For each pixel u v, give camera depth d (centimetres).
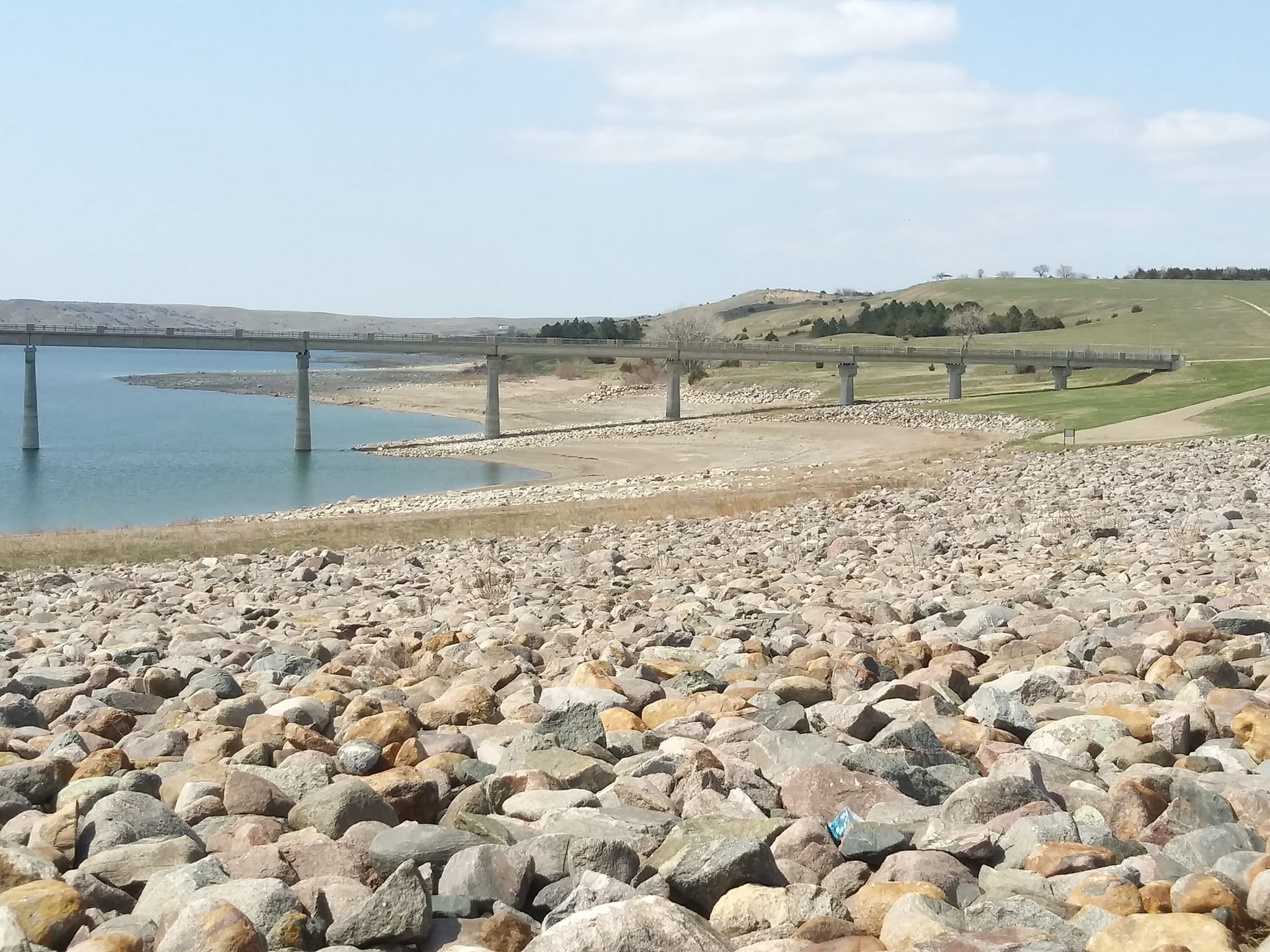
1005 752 802
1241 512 2905
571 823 712
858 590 2031
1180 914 521
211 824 730
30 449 10938
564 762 822
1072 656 1211
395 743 945
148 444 11538
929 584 2028
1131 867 596
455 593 2394
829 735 912
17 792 803
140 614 2209
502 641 1523
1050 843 625
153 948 548
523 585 2436
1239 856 596
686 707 1026
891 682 1016
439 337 12306
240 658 1533
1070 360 13425
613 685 1100
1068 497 4078
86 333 11638
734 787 761
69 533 4678
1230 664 1051
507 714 1074
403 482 8856
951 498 4562
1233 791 704
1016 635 1409
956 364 13275
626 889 576
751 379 16688
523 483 8394
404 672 1370
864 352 13138
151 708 1185
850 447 9825
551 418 14350
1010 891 579
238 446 11494
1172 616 1395
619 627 1627
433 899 608
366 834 705
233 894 580
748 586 2091
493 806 782
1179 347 17012
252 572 3228
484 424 13425
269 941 555
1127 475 4991
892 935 530
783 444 10512
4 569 3716
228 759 898
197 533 4503
